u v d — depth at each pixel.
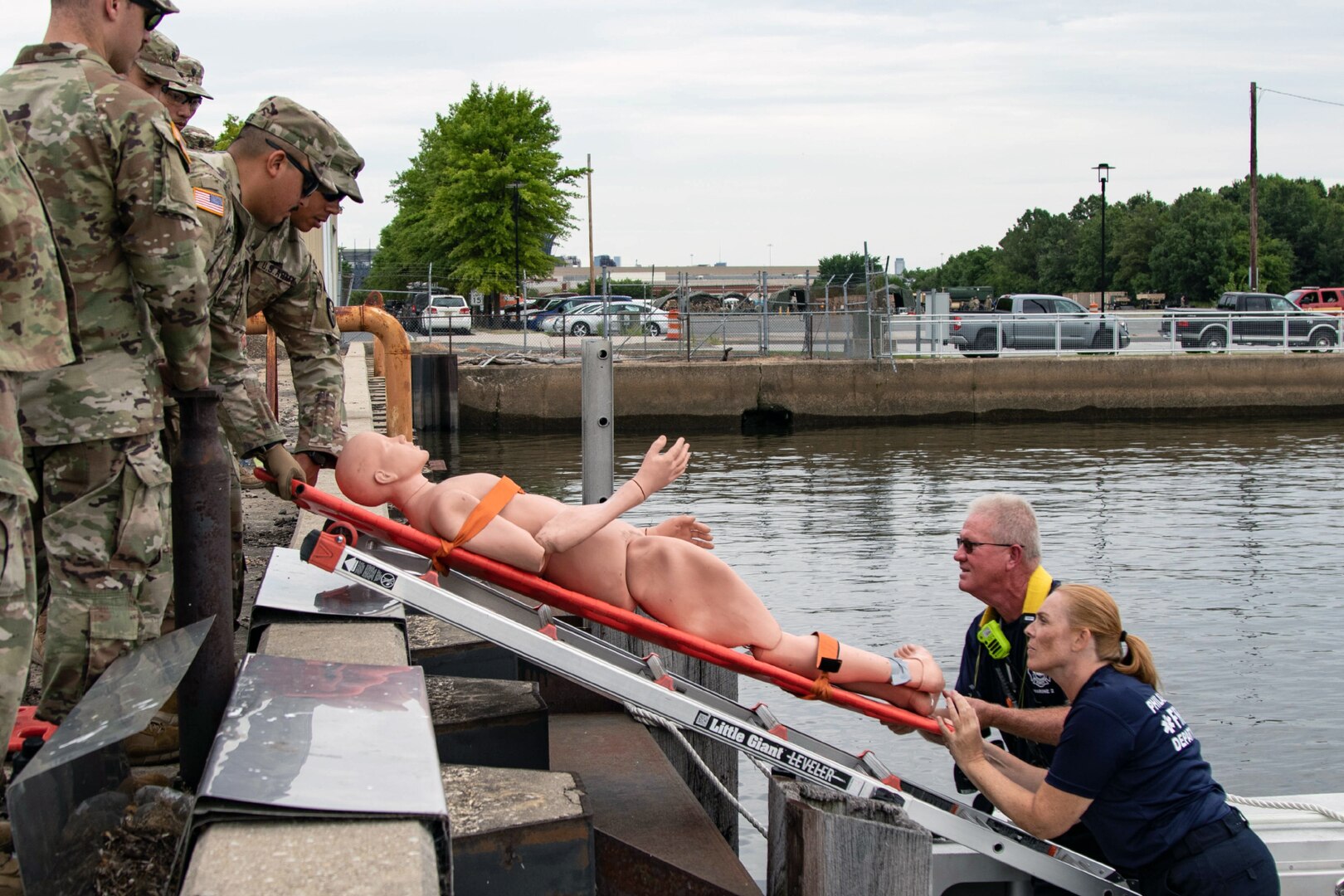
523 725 3.84
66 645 3.30
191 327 3.42
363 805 2.19
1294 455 26.66
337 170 4.41
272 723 2.54
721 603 4.03
